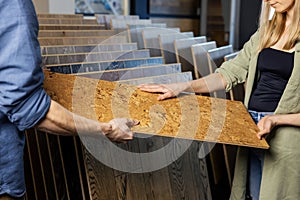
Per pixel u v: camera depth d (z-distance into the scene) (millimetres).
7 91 947
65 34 2604
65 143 1822
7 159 1054
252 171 1945
